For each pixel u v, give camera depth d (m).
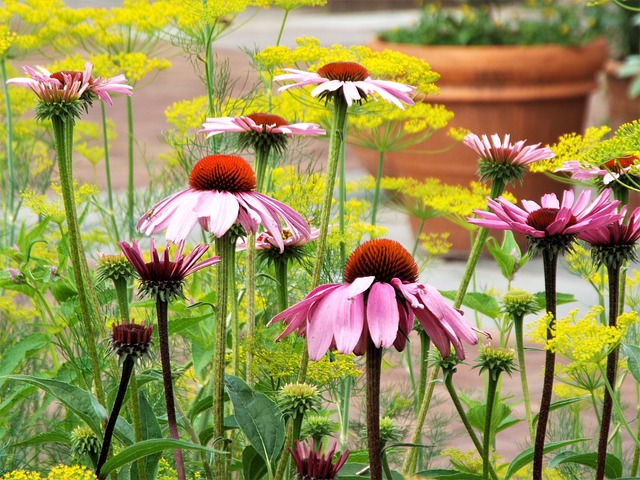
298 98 1.39
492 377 1.08
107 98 1.09
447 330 0.93
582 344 1.00
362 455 1.09
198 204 1.00
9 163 1.75
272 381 1.21
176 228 1.00
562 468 1.29
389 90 1.12
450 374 1.08
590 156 1.10
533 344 2.13
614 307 1.03
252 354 1.12
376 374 0.94
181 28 1.41
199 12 1.33
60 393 1.02
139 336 0.97
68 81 1.05
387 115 1.52
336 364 1.13
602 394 1.35
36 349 1.23
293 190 1.38
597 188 1.15
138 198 1.84
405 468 1.10
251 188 1.03
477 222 1.00
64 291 1.24
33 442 1.07
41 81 1.04
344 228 1.35
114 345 0.98
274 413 1.01
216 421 1.02
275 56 1.38
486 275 2.76
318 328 0.93
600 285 1.27
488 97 2.82
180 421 1.11
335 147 1.10
